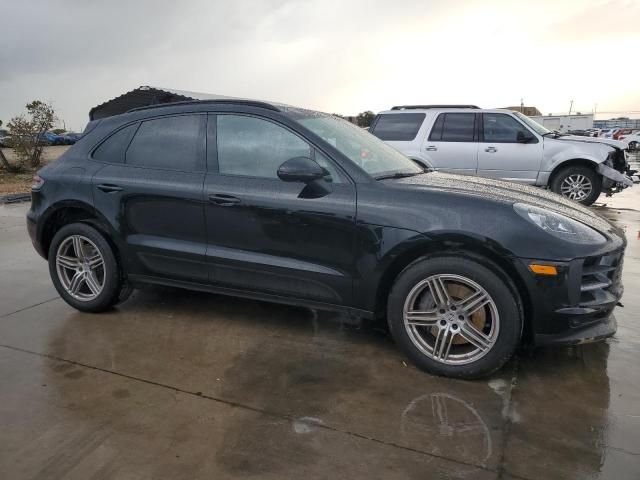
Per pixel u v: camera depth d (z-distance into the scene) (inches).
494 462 96.1
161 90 685.3
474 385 124.7
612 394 120.4
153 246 156.9
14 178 728.3
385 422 109.0
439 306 126.6
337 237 133.4
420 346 129.9
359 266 132.1
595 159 361.4
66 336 154.2
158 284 163.0
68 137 1744.6
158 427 107.5
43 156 987.9
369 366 134.6
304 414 112.3
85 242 169.2
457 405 115.6
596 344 147.3
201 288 156.9
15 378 128.5
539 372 131.1
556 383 125.5
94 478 92.1
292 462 96.4
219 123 152.3
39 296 191.0
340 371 132.0
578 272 117.6
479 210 122.5
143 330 158.6
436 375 129.2
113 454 98.7
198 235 151.2
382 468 94.6
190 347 146.3
